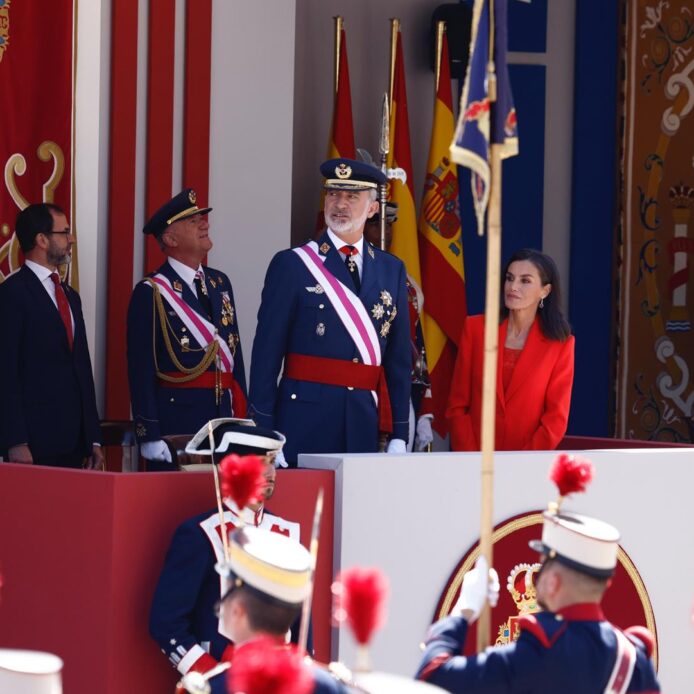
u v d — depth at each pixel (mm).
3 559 13891
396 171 24062
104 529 13180
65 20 22516
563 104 31938
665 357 32188
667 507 17688
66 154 22516
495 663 10742
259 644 8242
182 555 13070
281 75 26000
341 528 14898
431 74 30500
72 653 13367
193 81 24859
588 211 31891
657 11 32000
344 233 18078
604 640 10867
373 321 17984
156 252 24188
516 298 18750
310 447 17656
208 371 21500
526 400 18875
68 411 19938
